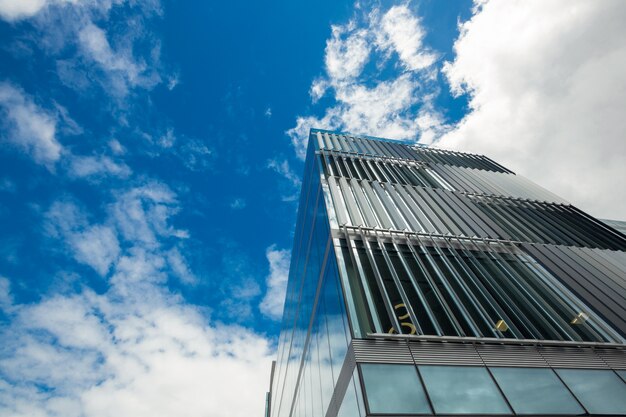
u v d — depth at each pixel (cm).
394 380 993
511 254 1842
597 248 2108
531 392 1020
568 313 1463
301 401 2408
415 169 2858
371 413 889
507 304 1434
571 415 976
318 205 2256
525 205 2619
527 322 1341
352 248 1603
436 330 1216
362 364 1038
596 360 1195
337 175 2381
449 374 1039
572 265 1798
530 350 1197
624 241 2233
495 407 955
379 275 1441
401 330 1208
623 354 1241
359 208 1991
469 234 1939
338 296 1412
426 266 1586
